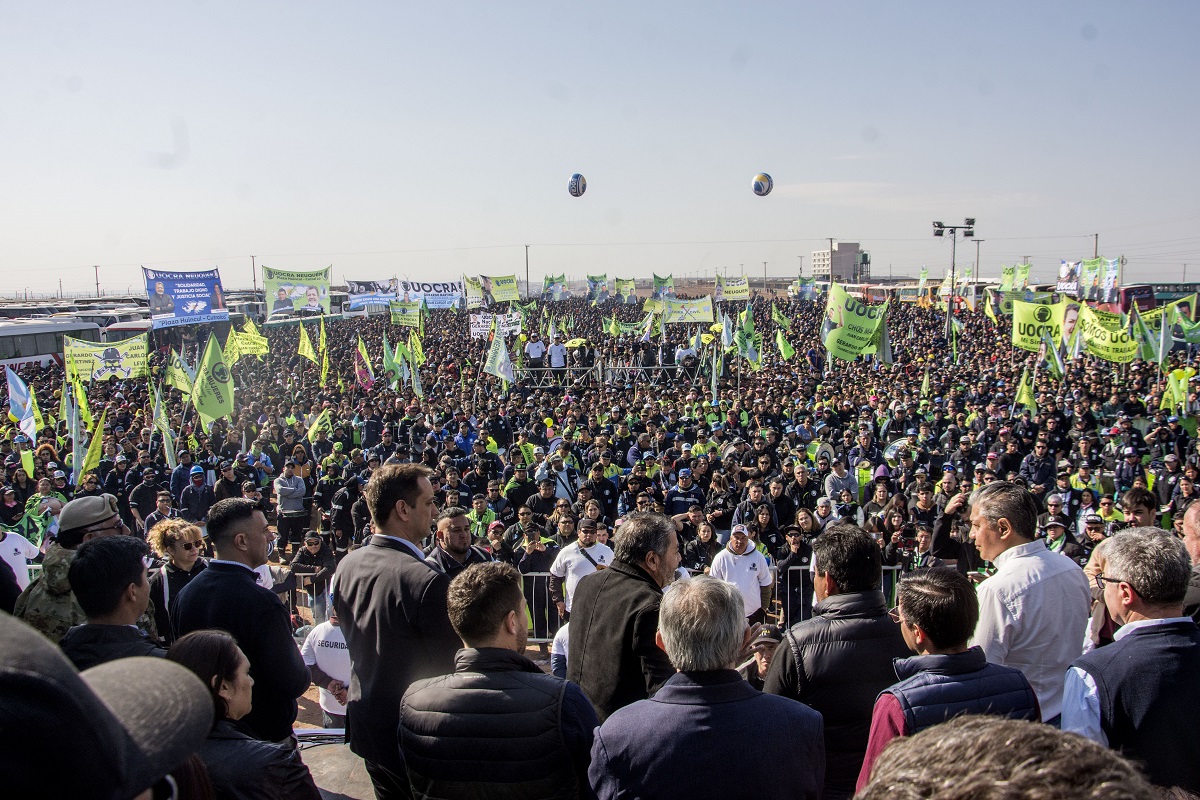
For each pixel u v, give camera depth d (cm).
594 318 6156
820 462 1380
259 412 1972
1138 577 293
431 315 6981
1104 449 1541
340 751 532
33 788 82
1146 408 1861
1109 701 286
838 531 360
